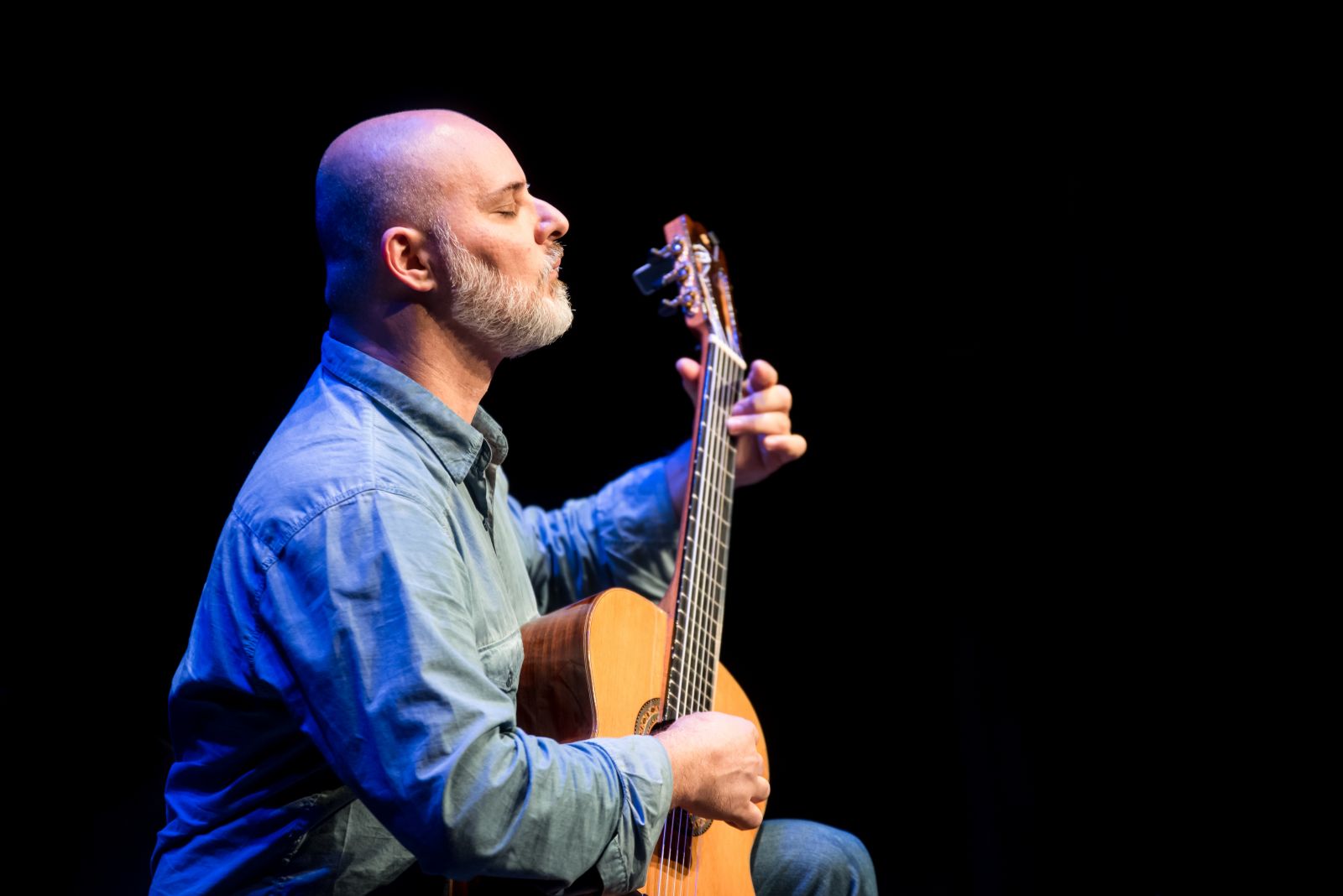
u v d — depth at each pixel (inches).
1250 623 164.9
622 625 80.4
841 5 172.4
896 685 188.5
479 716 61.7
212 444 139.6
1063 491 179.0
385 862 68.4
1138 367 173.6
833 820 186.2
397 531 66.1
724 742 72.1
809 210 184.9
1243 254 166.6
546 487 181.3
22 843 108.3
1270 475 165.3
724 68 174.7
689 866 78.5
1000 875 171.2
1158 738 167.3
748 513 197.0
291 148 147.1
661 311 110.7
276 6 144.6
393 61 153.5
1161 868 163.6
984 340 185.3
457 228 78.7
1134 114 171.6
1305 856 157.8
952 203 183.5
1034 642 177.0
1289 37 162.2
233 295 143.4
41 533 127.6
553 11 163.6
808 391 191.9
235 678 67.0
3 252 130.8
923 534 187.8
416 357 78.9
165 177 139.9
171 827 70.8
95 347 134.8
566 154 172.1
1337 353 161.9
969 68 176.2
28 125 132.0
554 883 63.6
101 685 122.5
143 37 137.2
